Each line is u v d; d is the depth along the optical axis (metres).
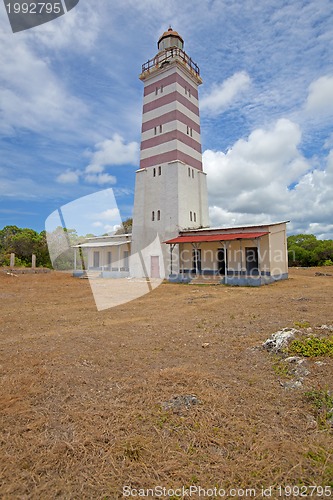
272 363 4.96
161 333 7.23
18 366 5.12
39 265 31.17
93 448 2.93
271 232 20.80
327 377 4.19
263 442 2.94
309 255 43.56
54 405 3.78
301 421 3.30
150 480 2.52
